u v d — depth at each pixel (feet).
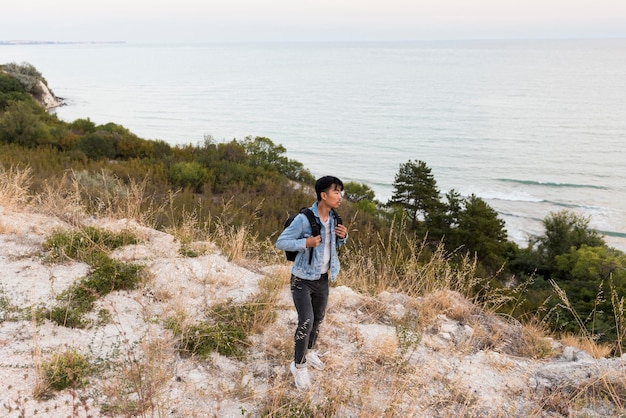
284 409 11.23
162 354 12.58
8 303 14.17
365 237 42.19
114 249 19.61
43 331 13.11
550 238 112.57
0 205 24.08
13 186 25.55
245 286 18.06
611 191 203.41
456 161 266.77
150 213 28.04
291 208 70.90
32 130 90.63
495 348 16.63
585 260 91.71
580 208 178.81
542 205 182.39
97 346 12.82
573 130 384.47
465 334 17.35
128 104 502.79
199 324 14.35
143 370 11.77
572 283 84.74
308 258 12.08
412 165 114.73
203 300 16.21
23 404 10.08
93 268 17.02
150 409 10.55
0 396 10.26
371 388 12.73
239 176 87.25
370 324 16.85
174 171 80.64
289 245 11.68
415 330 16.42
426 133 368.68
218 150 107.76
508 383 14.23
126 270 16.87
